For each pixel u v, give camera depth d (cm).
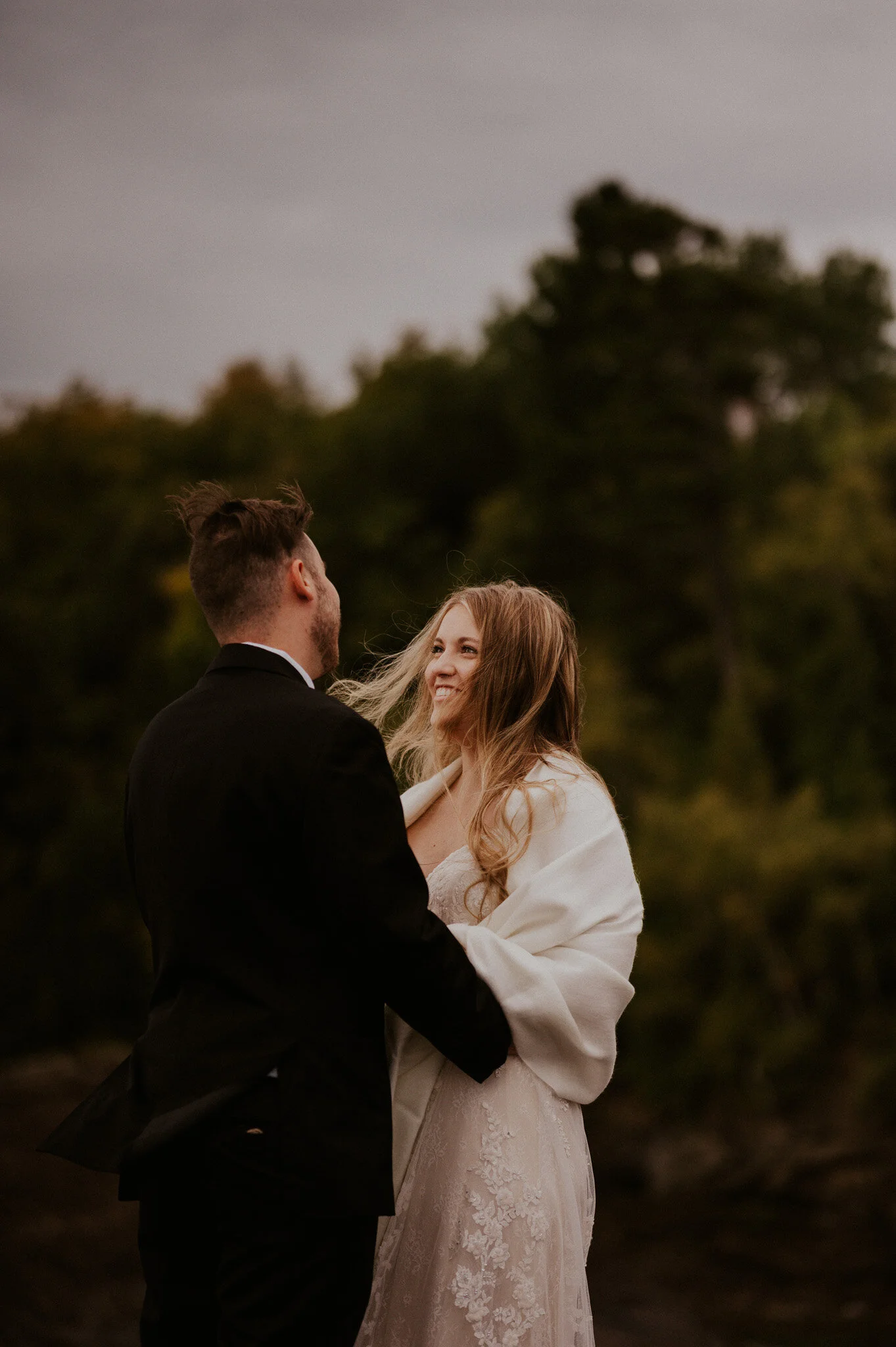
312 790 209
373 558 3478
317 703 218
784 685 2622
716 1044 2109
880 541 2573
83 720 3588
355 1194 204
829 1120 2027
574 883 240
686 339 3006
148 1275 222
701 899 2189
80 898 2867
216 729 219
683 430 2967
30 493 4659
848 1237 1802
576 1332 241
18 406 5153
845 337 3691
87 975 2780
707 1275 1725
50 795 3312
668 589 3044
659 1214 1947
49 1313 1143
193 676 3403
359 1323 215
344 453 3628
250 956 210
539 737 262
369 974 214
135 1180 222
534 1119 237
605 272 3067
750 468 2942
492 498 3434
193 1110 201
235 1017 208
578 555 3103
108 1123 216
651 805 2323
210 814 213
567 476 3064
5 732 3475
